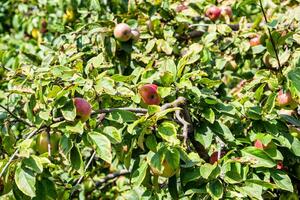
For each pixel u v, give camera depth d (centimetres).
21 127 308
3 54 241
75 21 379
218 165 184
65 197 228
